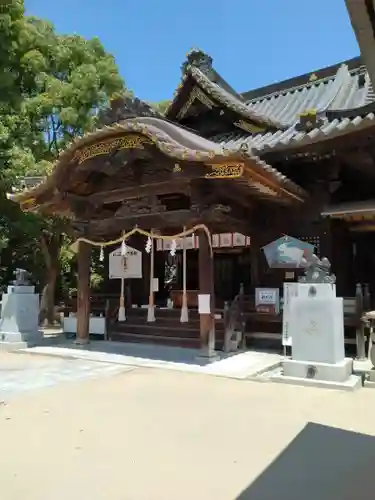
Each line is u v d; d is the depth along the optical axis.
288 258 11.05
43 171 14.86
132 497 3.49
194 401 6.36
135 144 9.47
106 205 12.34
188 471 3.98
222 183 9.16
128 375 8.16
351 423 5.36
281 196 10.36
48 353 10.46
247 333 11.20
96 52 19.55
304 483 3.75
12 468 4.04
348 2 2.87
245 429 5.13
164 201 12.77
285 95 17.19
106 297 14.37
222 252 13.65
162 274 15.35
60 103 16.95
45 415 5.67
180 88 14.10
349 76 15.60
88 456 4.32
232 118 14.10
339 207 10.95
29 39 16.41
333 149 10.80
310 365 7.50
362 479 3.84
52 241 18.53
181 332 11.48
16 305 11.98
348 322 9.98
